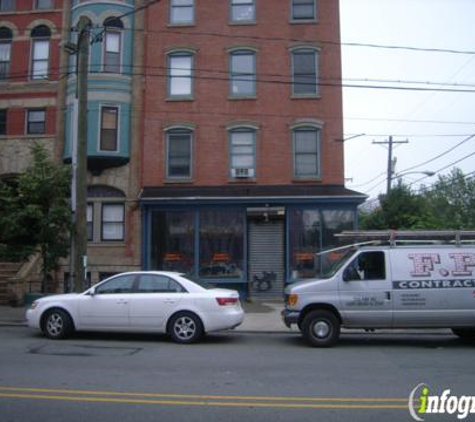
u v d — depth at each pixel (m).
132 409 6.13
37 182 15.85
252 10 22.23
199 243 20.53
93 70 21.12
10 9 22.95
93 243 20.97
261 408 6.23
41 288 19.69
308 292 11.18
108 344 11.01
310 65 21.77
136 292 11.57
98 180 21.17
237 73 21.67
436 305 11.04
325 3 22.05
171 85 21.83
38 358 9.33
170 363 9.01
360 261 11.28
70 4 22.36
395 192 31.30
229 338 12.34
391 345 11.51
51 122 21.91
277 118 21.48
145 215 20.77
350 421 5.77
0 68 22.55
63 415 5.88
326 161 21.19
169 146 21.56
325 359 9.59
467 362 9.36
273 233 20.59
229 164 21.34
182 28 22.05
